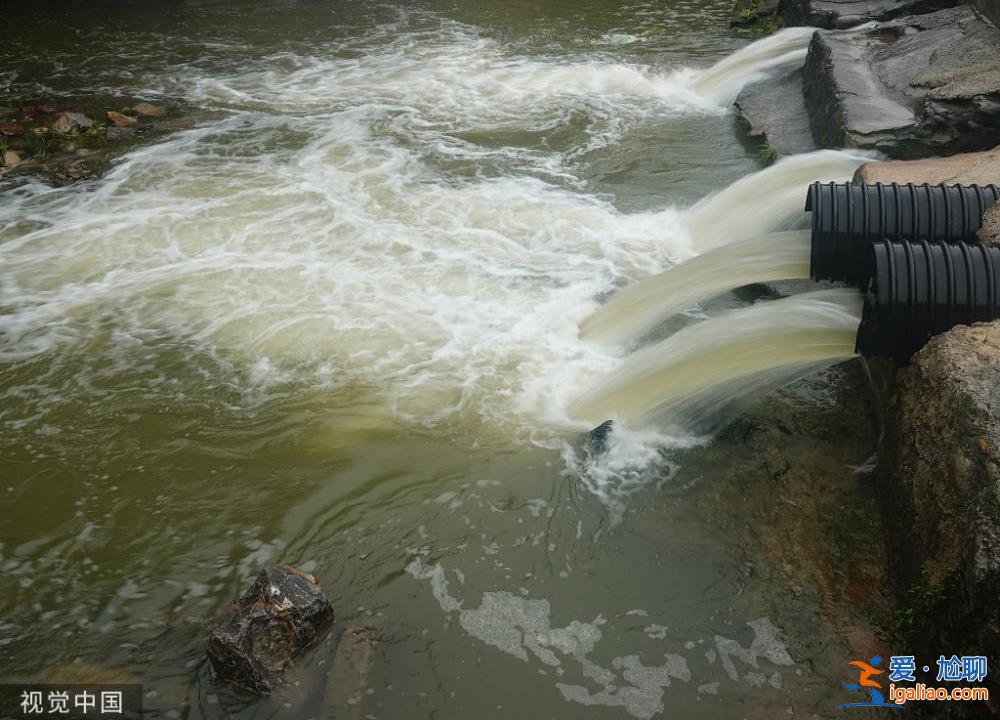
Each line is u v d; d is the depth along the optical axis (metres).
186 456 6.58
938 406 5.48
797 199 9.32
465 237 9.60
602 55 15.63
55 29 18.03
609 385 7.11
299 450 6.61
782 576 5.48
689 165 11.34
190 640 5.17
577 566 5.62
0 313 8.37
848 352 6.98
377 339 7.87
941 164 9.04
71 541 5.88
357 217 10.06
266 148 12.05
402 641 5.12
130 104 13.94
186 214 10.23
